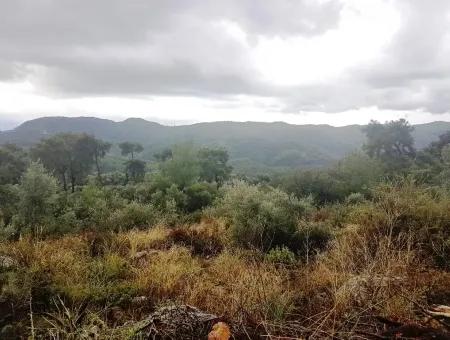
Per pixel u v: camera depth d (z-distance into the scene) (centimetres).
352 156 2044
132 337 324
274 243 718
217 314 373
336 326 328
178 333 334
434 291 392
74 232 945
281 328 324
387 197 647
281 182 1798
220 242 788
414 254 481
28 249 615
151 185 2130
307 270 506
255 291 404
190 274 541
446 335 273
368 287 380
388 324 307
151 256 662
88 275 523
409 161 3528
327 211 960
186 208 1619
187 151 2539
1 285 452
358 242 572
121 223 1068
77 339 322
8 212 1171
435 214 592
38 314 404
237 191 1002
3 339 347
